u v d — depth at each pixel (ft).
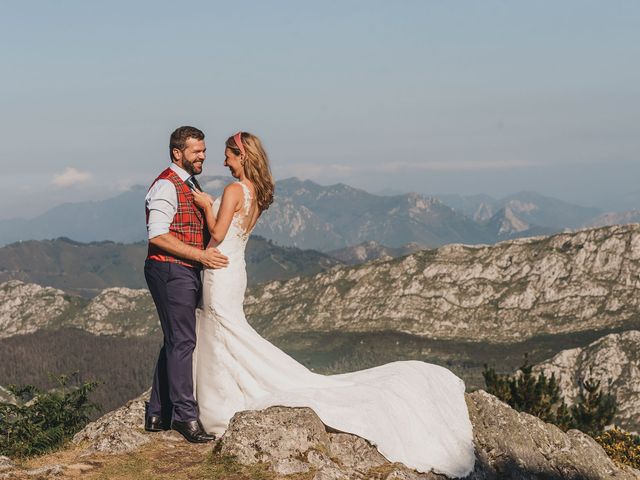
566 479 45.27
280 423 32.65
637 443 81.10
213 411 34.94
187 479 30.25
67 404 47.32
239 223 34.78
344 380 38.32
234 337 34.99
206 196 34.94
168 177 34.14
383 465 33.06
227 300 34.83
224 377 34.96
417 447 36.32
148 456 33.12
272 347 36.19
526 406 87.81
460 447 39.04
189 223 34.45
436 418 38.91
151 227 33.63
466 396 46.57
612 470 49.11
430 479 34.99
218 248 34.91
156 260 34.22
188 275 34.45
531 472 43.21
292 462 31.22
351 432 33.63
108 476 30.42
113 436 34.63
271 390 35.29
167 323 34.88
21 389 47.55
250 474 30.55
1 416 43.65
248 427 32.53
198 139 34.55
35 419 45.19
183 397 35.06
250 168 35.01
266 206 36.01
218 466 31.32
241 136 35.06
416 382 40.01
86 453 33.96
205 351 35.24
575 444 48.98
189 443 35.17
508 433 44.60
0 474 29.68
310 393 34.91
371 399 35.68
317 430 32.89
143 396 42.98
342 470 31.45
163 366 36.42
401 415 36.70
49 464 33.06
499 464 41.81
